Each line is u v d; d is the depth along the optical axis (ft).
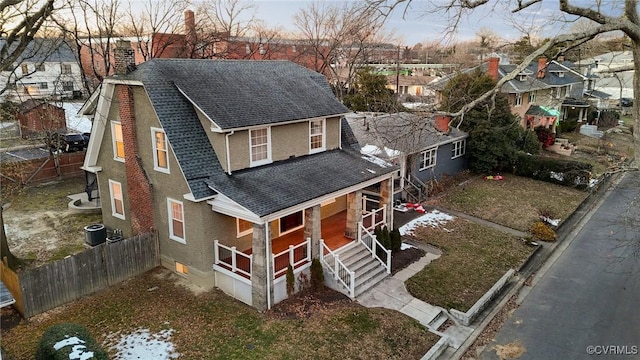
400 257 62.85
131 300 49.11
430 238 70.95
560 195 97.30
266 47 160.76
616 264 65.10
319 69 153.48
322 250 53.62
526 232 76.28
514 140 111.65
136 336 42.50
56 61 137.39
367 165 64.08
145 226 57.93
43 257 58.90
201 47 130.00
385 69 179.83
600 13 31.96
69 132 123.44
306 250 53.93
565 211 87.51
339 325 45.32
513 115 109.60
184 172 48.01
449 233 73.41
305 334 43.55
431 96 130.72
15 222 71.61
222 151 51.31
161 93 51.31
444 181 101.24
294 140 59.93
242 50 155.02
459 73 108.78
